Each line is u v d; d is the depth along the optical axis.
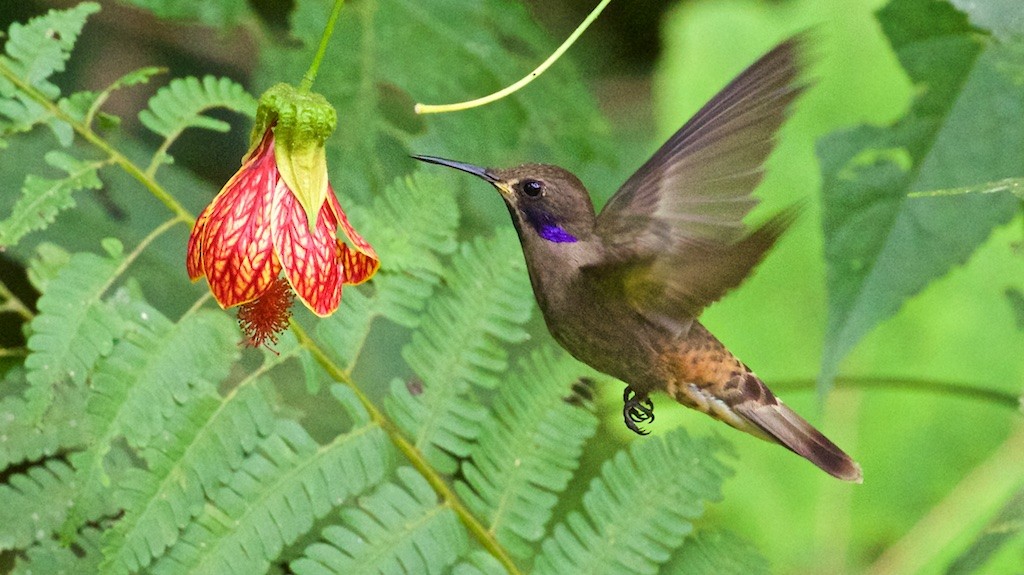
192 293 2.36
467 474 2.31
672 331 2.28
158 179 2.38
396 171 2.39
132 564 2.27
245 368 2.36
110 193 2.37
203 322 2.30
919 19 2.37
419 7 2.42
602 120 2.42
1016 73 2.37
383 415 2.31
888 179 2.36
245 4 2.40
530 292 2.33
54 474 2.28
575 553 2.31
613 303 2.30
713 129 2.28
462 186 2.40
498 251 2.33
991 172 2.36
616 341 2.31
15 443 2.28
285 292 2.28
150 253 2.36
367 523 2.30
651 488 2.32
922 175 2.36
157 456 2.28
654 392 2.31
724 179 2.28
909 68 2.37
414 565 2.30
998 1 2.35
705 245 2.28
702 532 2.33
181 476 2.28
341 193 2.38
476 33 2.42
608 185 2.42
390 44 2.41
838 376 2.43
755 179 2.28
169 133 2.31
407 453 2.31
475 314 2.33
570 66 2.43
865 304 2.36
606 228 2.30
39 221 2.29
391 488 2.31
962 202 2.36
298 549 2.32
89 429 2.28
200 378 2.29
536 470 2.32
